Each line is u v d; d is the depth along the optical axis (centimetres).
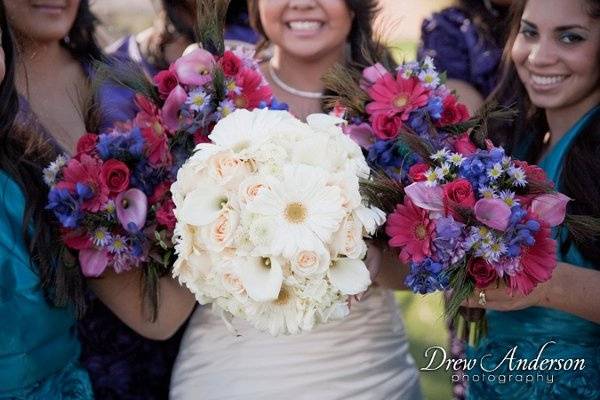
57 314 346
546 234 322
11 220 334
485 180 323
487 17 462
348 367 379
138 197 336
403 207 328
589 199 371
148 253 344
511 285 322
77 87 410
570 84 375
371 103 363
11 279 330
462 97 452
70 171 334
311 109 407
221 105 345
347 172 313
